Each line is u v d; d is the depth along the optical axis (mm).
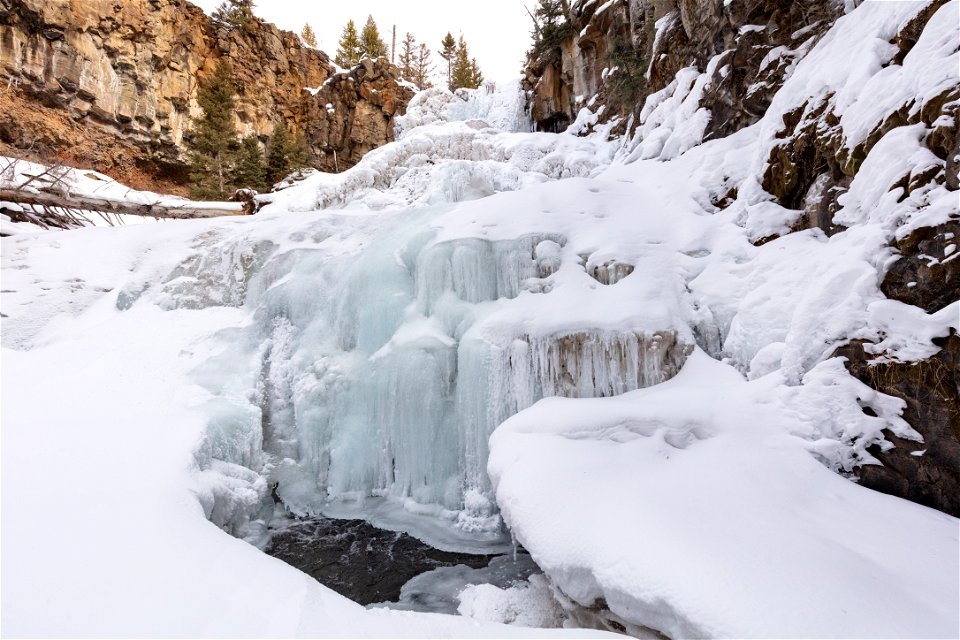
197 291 8031
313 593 2877
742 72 8508
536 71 27672
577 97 23328
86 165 22656
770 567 2736
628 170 9906
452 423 5988
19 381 5801
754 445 4039
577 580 3295
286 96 32875
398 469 6156
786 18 7957
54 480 3746
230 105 26062
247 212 16781
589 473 3941
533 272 6398
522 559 5012
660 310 5594
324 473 6441
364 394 6504
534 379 5590
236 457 5867
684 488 3588
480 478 5594
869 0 5980
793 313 4863
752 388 4590
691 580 2742
